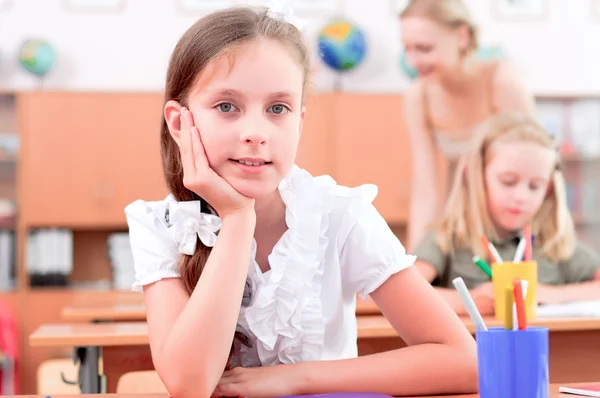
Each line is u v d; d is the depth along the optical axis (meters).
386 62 5.38
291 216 1.22
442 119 4.91
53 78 5.20
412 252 2.65
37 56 5.03
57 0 5.22
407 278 1.23
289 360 1.23
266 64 1.06
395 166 5.02
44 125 4.95
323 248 1.24
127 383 1.99
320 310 1.22
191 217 1.17
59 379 2.94
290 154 1.09
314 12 5.38
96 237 5.23
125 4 5.25
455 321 1.19
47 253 4.96
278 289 1.20
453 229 2.60
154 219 1.22
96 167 4.96
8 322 4.41
